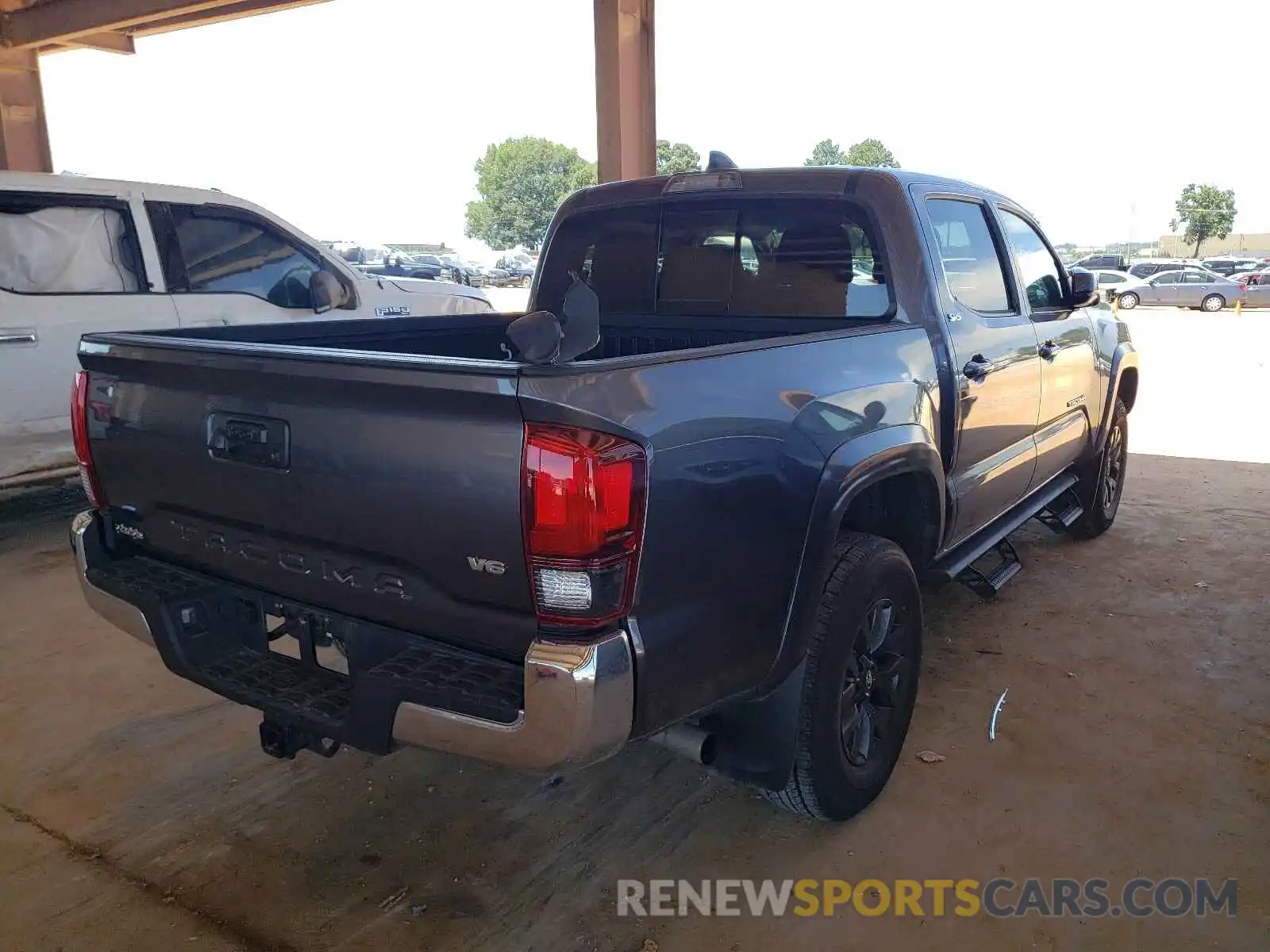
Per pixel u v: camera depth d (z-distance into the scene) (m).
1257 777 3.08
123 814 2.94
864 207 3.23
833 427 2.50
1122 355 5.12
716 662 2.21
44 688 3.78
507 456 1.87
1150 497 6.55
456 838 2.82
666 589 2.03
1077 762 3.18
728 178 3.50
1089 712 3.52
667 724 2.12
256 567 2.42
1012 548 4.38
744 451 2.21
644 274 3.77
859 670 2.79
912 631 2.98
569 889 2.59
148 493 2.62
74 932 2.42
